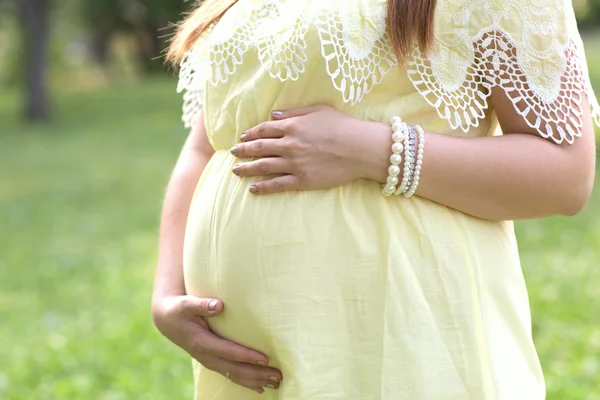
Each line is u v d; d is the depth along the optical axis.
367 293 1.80
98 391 5.05
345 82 1.84
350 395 1.79
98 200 11.52
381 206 1.83
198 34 2.20
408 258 1.80
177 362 5.38
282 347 1.82
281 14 1.94
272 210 1.87
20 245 9.28
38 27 20.80
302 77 1.88
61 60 28.67
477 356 1.78
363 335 1.79
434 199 1.83
